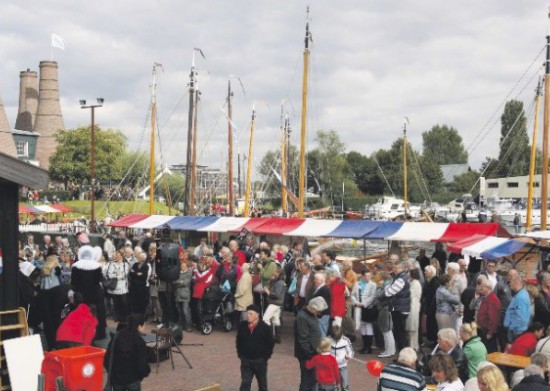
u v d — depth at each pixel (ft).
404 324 43.98
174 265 49.55
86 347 29.89
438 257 62.59
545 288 38.78
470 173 354.13
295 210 223.71
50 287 41.63
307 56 106.22
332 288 42.75
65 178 303.27
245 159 285.64
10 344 29.50
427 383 29.50
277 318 48.91
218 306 54.19
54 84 350.64
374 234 69.26
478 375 21.70
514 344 33.58
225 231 89.61
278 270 49.49
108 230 132.67
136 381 27.58
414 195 325.83
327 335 39.47
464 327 29.40
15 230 31.99
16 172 30.76
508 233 63.21
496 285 42.57
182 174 348.79
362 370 41.75
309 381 33.30
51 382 28.22
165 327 46.60
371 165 349.00
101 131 303.27
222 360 44.50
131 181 313.32
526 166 332.39
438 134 491.31
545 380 23.82
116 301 54.85
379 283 46.11
